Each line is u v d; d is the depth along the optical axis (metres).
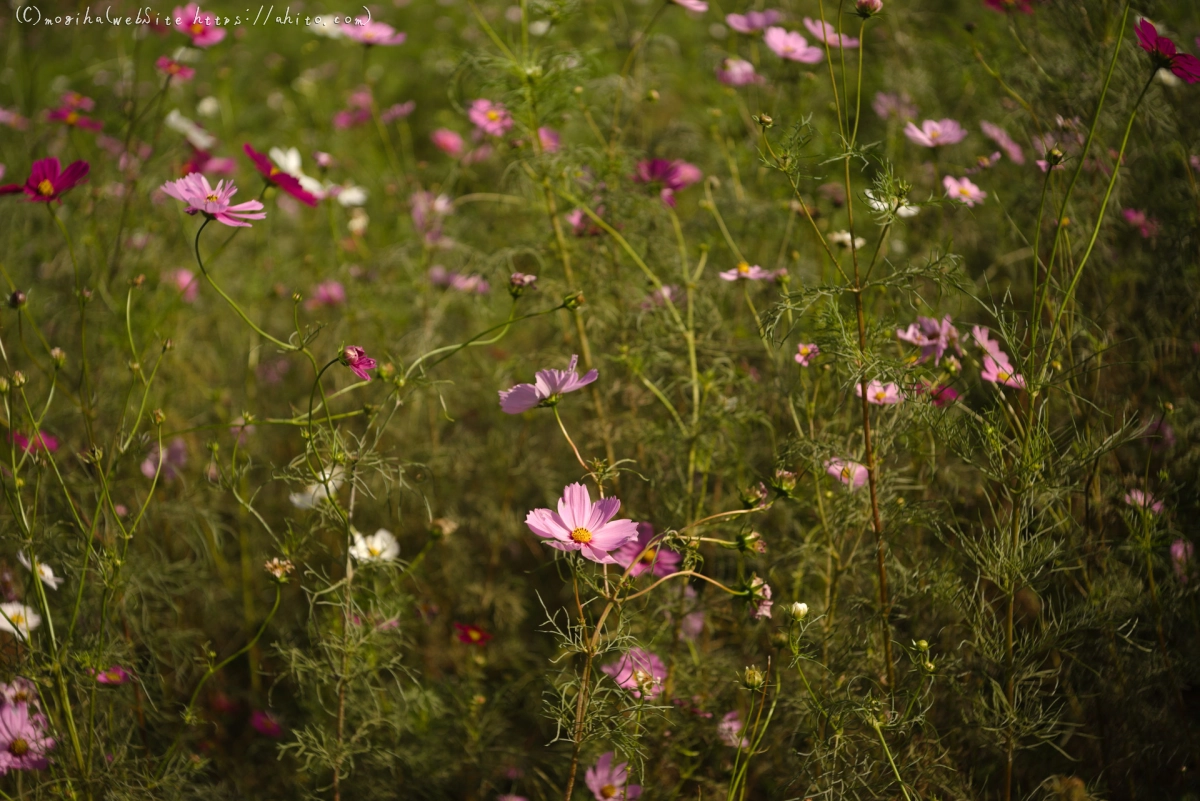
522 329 2.63
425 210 2.54
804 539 2.12
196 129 2.82
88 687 2.01
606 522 1.92
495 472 2.45
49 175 2.05
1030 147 2.32
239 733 2.29
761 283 2.34
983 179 2.40
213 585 2.35
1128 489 2.09
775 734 2.08
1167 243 2.17
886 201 1.95
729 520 2.16
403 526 2.39
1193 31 2.28
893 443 2.06
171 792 2.06
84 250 2.50
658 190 2.28
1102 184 2.21
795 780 1.97
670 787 2.10
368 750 2.08
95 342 2.37
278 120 3.88
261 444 2.49
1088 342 2.15
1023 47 2.27
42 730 2.00
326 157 2.60
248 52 4.71
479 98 2.41
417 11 5.20
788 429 2.25
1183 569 2.05
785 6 2.67
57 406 2.34
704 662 2.12
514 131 2.38
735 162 2.52
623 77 2.33
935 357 2.08
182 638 2.18
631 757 1.96
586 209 2.23
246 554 2.34
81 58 3.84
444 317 2.51
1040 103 2.28
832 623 2.06
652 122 2.88
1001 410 1.99
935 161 2.28
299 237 3.08
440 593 2.37
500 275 2.33
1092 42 2.20
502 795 2.19
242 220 1.99
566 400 2.27
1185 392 2.15
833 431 2.12
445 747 2.18
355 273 2.59
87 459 2.05
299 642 2.30
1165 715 2.03
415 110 4.07
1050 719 1.97
